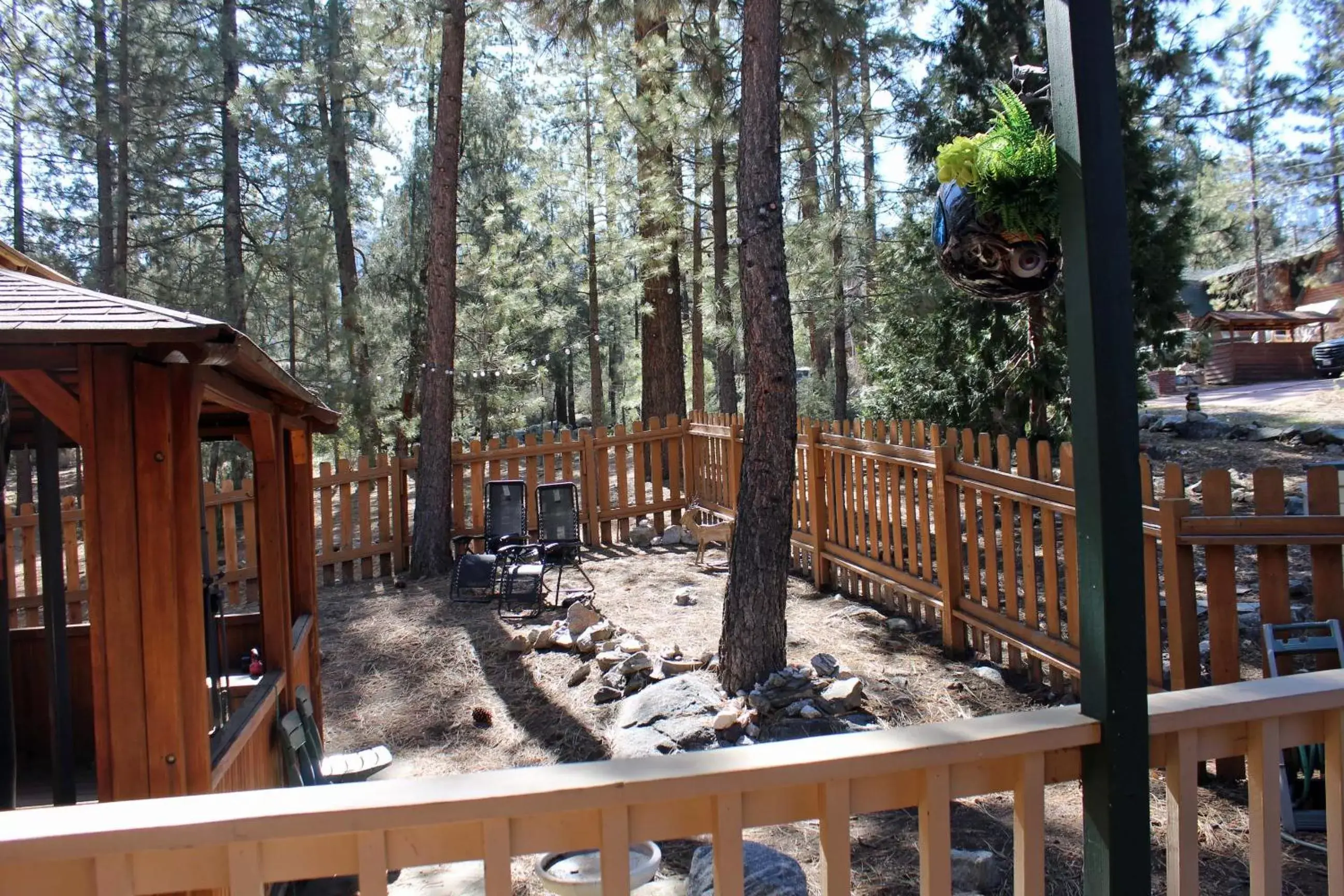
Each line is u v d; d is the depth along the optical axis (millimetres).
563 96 17672
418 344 17250
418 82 17328
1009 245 2129
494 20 10703
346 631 7309
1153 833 3646
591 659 6180
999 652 5512
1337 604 3861
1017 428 9617
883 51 11484
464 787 1479
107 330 2137
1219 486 3971
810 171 13477
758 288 5148
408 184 19578
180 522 2400
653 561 9078
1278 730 1859
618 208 15250
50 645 2902
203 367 2551
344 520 9242
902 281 10031
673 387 14000
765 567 5109
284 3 15156
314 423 4891
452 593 7941
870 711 4895
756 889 3006
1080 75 1730
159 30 14141
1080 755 1786
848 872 1609
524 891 3664
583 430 10031
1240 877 3262
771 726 4734
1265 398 18406
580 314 24250
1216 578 3965
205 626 3412
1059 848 3568
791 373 5176
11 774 2902
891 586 6492
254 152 15852
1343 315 27188
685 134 11586
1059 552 7930
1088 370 1741
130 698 2320
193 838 1380
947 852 1670
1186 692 1867
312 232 14883
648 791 1506
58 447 2986
